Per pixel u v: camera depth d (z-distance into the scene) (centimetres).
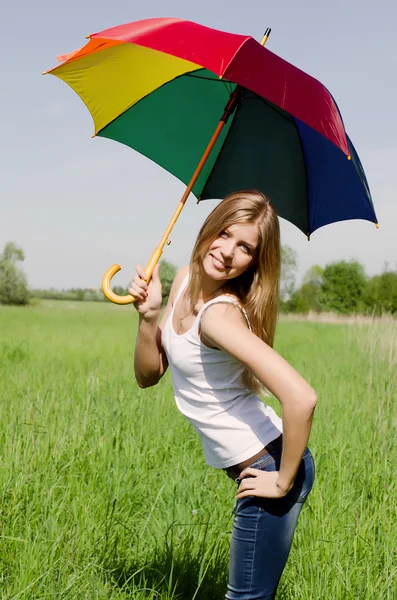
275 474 233
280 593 331
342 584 327
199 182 370
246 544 239
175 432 578
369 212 333
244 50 253
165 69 340
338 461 478
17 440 454
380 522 394
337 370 1020
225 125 354
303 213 358
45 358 1115
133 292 275
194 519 390
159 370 294
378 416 570
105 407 566
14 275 6731
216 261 245
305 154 343
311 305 6862
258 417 245
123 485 424
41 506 370
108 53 327
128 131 363
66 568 319
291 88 261
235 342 227
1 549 331
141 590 324
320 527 378
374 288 5441
